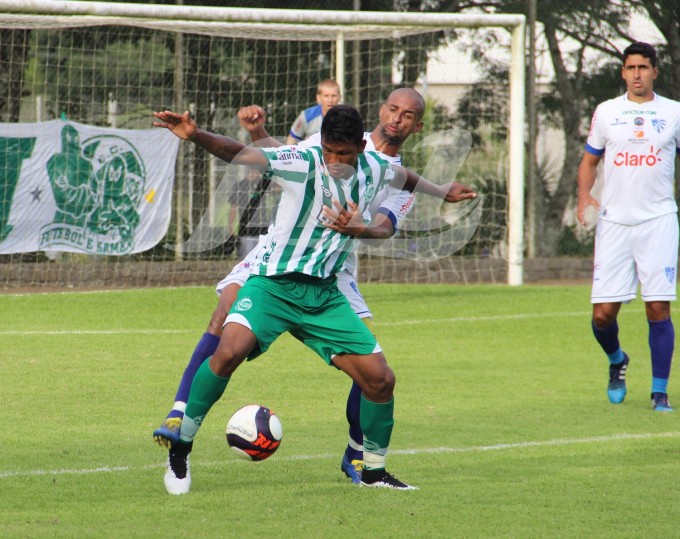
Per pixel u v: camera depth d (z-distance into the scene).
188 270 53.28
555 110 59.59
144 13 46.09
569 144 59.81
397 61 59.12
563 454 20.75
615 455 20.69
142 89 54.69
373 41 58.41
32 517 15.50
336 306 17.36
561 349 36.09
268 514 15.98
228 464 19.42
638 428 23.67
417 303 47.34
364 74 58.34
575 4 59.25
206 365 16.80
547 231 59.81
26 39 53.47
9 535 14.52
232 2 57.88
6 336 35.50
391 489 17.73
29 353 32.25
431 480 18.50
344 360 17.25
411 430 22.97
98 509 16.05
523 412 25.36
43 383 27.55
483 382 29.59
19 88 53.09
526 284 57.19
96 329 37.78
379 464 17.80
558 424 23.97
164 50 55.00
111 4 45.59
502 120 60.00
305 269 16.83
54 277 51.25
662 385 26.27
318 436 22.16
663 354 26.22
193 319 41.16
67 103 53.75
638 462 20.12
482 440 22.02
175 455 17.20
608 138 27.11
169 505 16.39
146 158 51.38
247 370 30.34
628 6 59.84
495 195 58.16
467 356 34.22
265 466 19.34
